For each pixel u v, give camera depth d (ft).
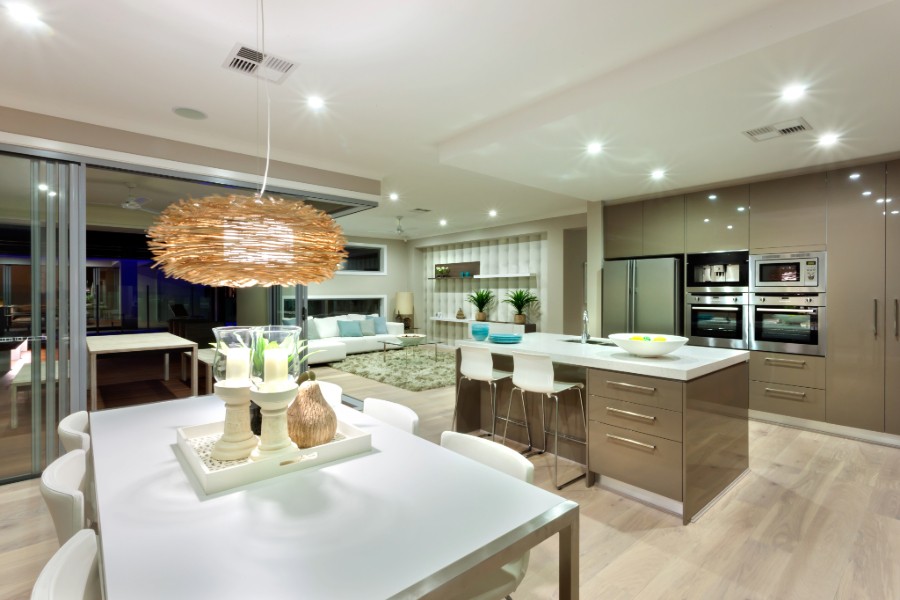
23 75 8.54
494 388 12.51
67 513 3.99
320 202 15.05
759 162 12.53
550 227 24.58
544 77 8.66
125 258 23.26
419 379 20.38
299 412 5.26
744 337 14.60
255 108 10.10
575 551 4.10
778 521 8.18
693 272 15.72
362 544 3.45
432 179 16.46
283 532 3.62
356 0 6.36
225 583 2.98
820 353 13.14
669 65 7.68
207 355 17.57
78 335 10.53
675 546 7.42
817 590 6.32
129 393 17.90
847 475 10.16
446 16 6.75
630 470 8.93
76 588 3.03
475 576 3.23
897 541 7.48
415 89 9.14
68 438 5.73
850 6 5.89
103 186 14.12
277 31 7.13
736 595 6.23
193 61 8.05
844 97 8.34
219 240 4.58
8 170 9.79
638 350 9.18
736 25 6.91
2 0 6.30
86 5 6.43
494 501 4.18
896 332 11.91
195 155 12.07
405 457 5.26
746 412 10.34
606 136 10.32
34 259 10.09
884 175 12.00
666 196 16.43
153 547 3.39
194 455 4.85
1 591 6.28
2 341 9.86
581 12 6.66
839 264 12.76
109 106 10.01
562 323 24.04
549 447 11.53
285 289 17.04
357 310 32.99
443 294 32.68
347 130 11.43
